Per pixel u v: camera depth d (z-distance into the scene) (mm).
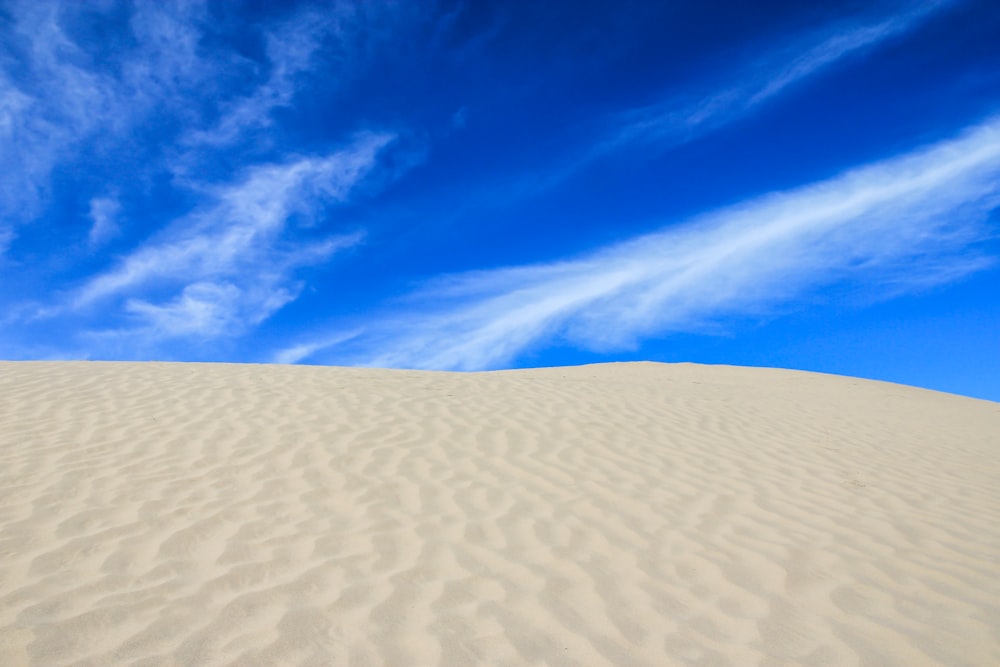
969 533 5332
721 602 3885
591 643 3348
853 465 7484
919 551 4859
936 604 3977
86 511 4898
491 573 4141
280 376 10273
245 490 5449
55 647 3104
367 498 5383
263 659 3068
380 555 4336
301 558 4238
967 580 4359
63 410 7633
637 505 5562
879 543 4984
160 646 3154
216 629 3332
